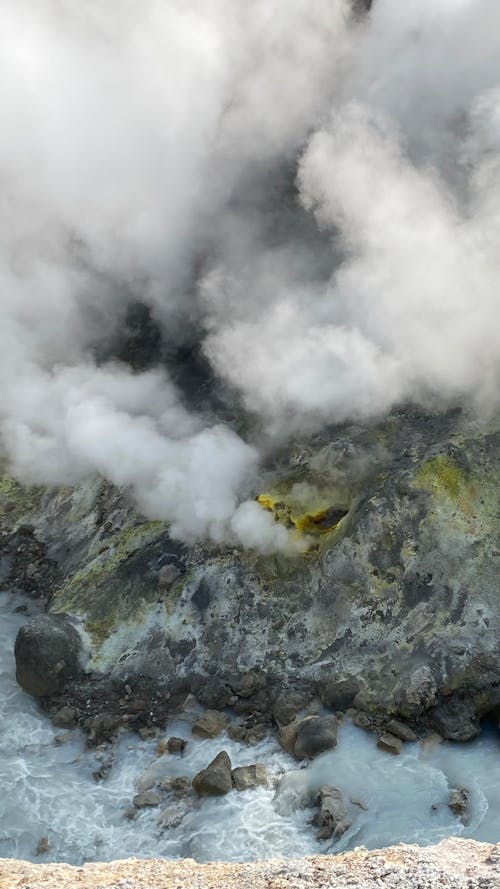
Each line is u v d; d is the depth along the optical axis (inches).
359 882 450.3
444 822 642.2
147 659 885.2
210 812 693.3
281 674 834.8
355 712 778.2
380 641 813.9
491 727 749.9
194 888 465.4
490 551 821.9
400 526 853.2
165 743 780.6
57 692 868.6
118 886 474.3
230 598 903.1
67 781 756.0
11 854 668.7
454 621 789.9
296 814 682.2
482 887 428.8
